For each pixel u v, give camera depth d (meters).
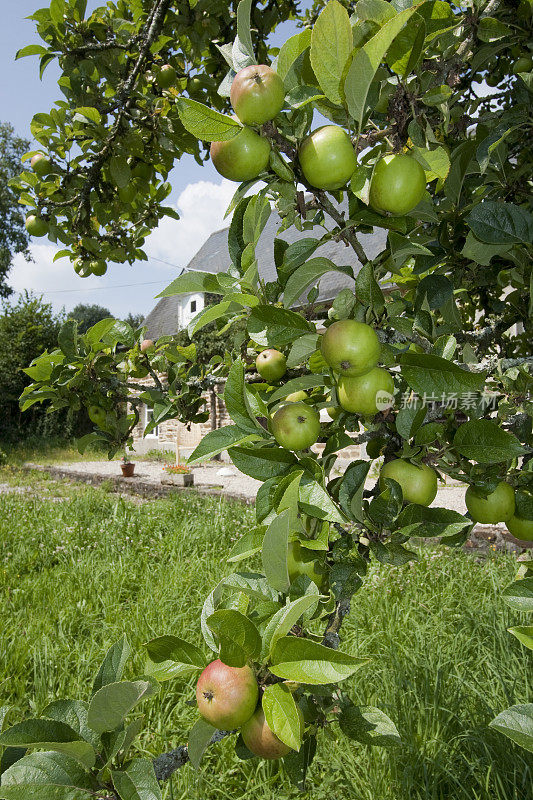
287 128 1.16
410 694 3.39
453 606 4.78
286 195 1.18
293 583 1.17
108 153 3.42
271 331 1.26
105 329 2.69
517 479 1.54
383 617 4.51
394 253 1.25
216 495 11.39
